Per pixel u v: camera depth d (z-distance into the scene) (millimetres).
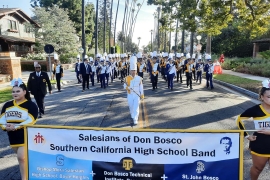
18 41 32062
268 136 3395
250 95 12344
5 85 16188
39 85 8164
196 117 8266
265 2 15562
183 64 19031
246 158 5066
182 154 3133
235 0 16141
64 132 3234
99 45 68500
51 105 10430
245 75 20766
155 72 14375
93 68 17453
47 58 28328
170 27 32344
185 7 17141
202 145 3100
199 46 25250
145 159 3174
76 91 14398
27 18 38625
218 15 16672
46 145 3271
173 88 15242
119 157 3197
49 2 50000
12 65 18578
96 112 9086
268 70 19547
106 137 3182
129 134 3143
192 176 3150
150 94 13070
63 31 35281
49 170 3312
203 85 16562
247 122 7594
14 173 4543
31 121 3854
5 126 3711
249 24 16922
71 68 33156
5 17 33938
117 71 22406
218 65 21703
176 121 7812
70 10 49719
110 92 13844
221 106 9914
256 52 35094
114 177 3227
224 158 3107
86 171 3264
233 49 40781
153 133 3117
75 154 3254
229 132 3068
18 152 3795
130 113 8492
